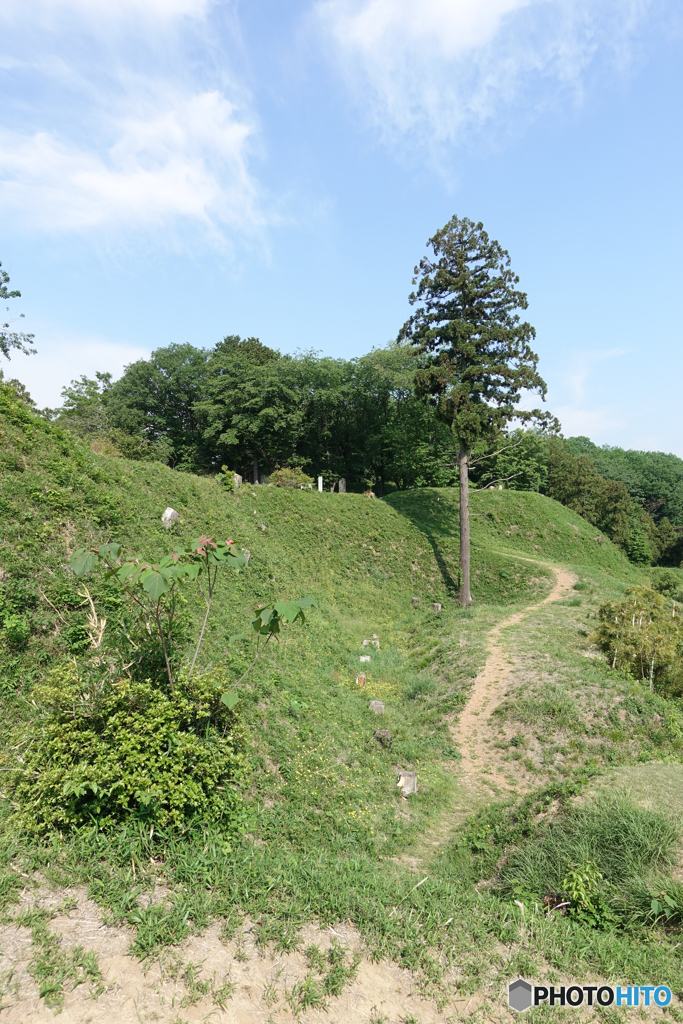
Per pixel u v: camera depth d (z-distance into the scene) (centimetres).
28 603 1030
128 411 4691
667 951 561
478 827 966
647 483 7581
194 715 684
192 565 623
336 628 2084
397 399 4650
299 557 2766
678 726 1321
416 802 1086
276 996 432
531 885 721
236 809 733
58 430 1784
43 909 473
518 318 2770
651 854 694
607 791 880
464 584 2728
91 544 1315
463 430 2645
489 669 1675
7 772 678
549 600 2578
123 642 762
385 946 514
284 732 1105
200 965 443
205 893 530
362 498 3431
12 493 1309
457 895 651
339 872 694
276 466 4756
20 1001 382
